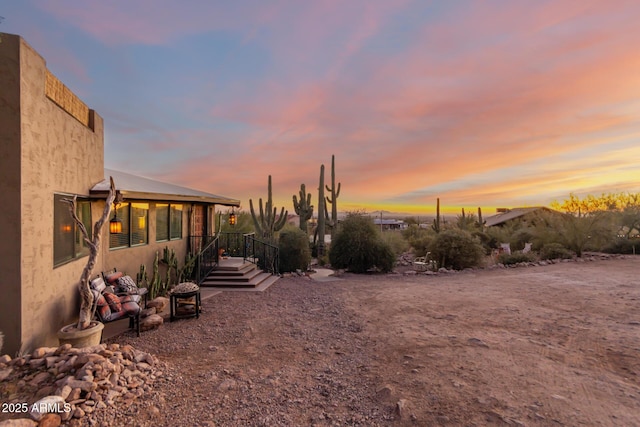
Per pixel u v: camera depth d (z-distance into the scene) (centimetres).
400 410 371
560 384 423
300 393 421
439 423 348
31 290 480
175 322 751
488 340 589
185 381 455
